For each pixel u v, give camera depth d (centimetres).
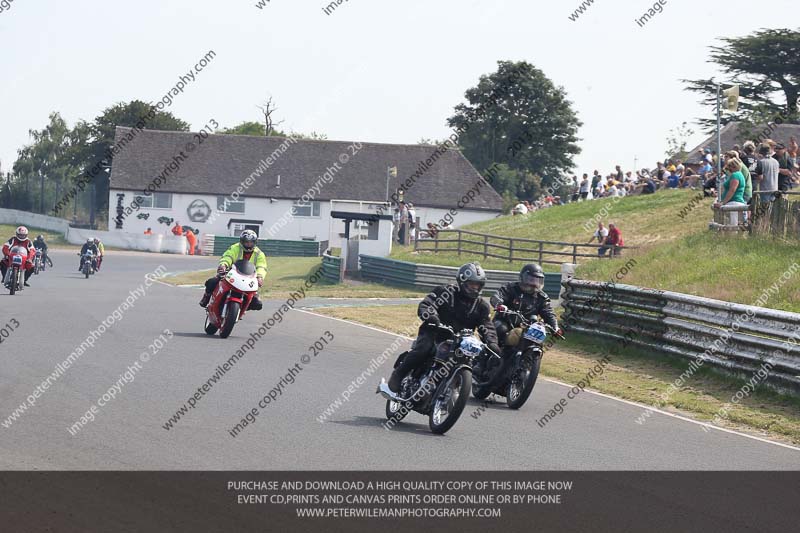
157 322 4375
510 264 7975
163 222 16400
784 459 2161
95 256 8225
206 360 3188
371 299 6406
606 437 2298
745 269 4288
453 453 1984
